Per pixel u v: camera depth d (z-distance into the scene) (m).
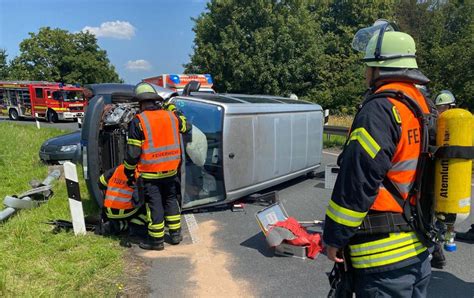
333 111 31.02
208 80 13.70
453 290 3.97
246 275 4.30
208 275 4.30
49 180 8.02
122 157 6.05
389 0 34.09
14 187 8.00
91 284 3.98
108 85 7.67
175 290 3.95
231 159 6.21
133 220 5.35
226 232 5.62
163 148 4.88
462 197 2.01
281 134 7.41
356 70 31.41
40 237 5.08
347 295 2.18
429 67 27.52
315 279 4.22
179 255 4.83
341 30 34.88
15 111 31.12
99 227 5.41
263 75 29.55
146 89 4.98
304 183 8.62
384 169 1.84
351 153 1.87
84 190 7.49
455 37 29.44
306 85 31.16
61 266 4.24
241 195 6.55
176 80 13.11
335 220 1.91
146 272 4.33
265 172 7.02
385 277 1.98
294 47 30.23
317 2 35.50
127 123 5.96
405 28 34.03
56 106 28.34
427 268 2.09
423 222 2.02
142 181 4.81
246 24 30.39
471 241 5.21
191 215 6.32
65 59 53.34
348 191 1.87
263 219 5.09
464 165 1.98
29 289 3.79
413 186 1.99
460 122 1.96
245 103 6.63
